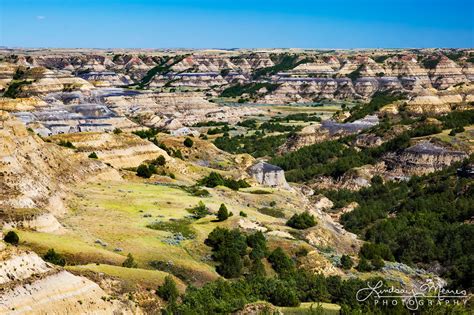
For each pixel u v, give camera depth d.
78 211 100.81
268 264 91.12
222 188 138.12
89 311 63.06
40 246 77.56
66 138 143.12
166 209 108.75
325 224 128.88
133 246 86.75
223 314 67.25
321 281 81.75
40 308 59.66
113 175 130.00
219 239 92.75
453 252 116.31
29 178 98.12
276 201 137.62
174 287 72.19
